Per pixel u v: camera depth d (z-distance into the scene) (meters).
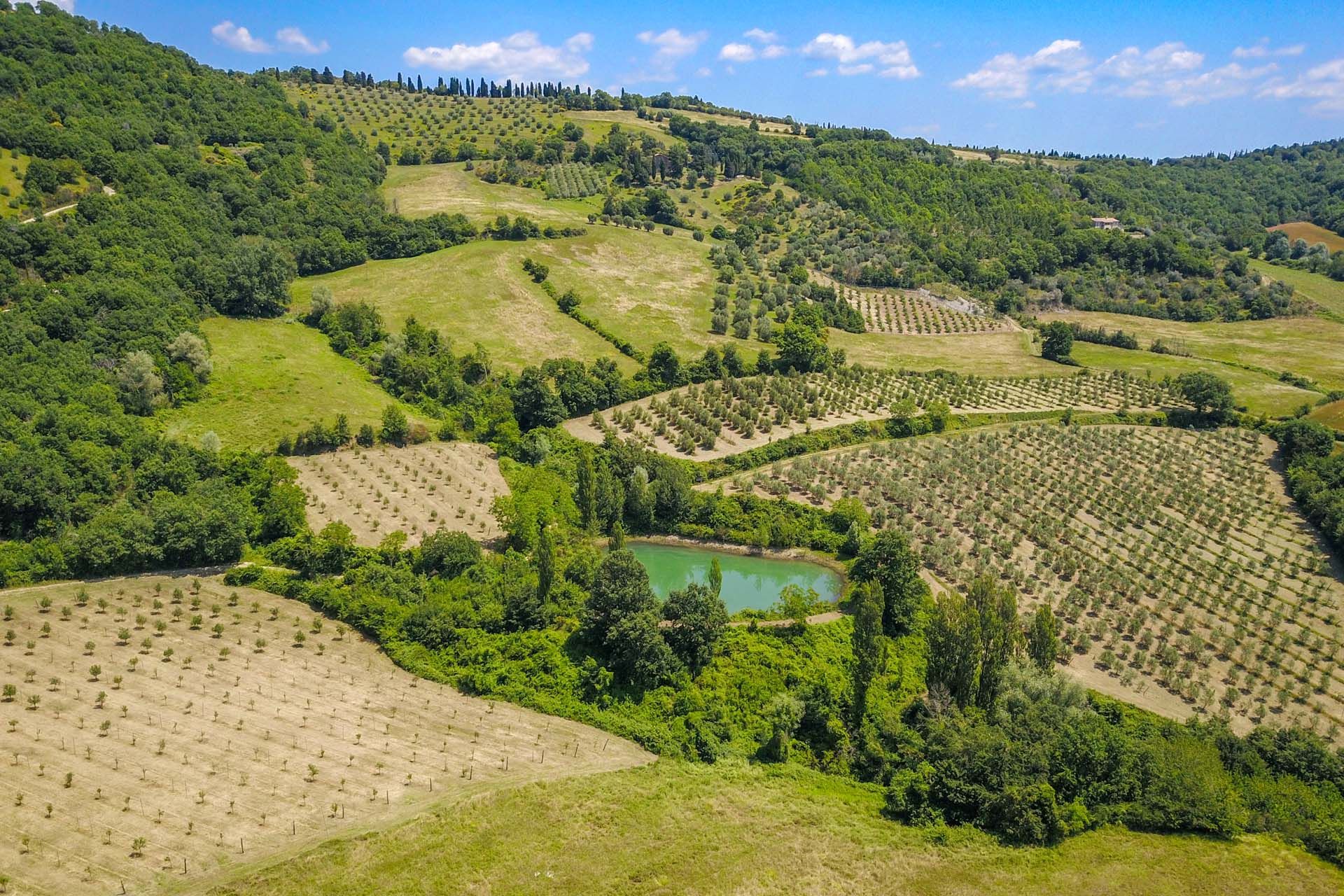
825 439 139.38
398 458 119.00
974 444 141.62
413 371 137.25
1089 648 90.50
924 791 63.88
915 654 88.88
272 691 72.00
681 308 194.25
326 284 185.25
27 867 51.25
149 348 121.38
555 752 68.12
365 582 87.38
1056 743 65.44
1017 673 75.88
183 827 55.81
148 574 88.94
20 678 69.75
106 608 81.50
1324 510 115.75
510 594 85.00
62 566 85.75
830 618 92.56
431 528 103.06
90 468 96.81
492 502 108.31
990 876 56.59
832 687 80.62
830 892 54.44
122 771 60.41
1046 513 119.19
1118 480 130.62
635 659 78.19
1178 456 139.25
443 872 53.75
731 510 115.88
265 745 65.00
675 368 155.88
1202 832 61.84
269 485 103.00
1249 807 63.81
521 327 171.62
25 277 124.19
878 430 144.12
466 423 130.75
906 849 59.12
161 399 116.50
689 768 68.56
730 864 56.44
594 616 81.25
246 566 90.69
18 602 80.75
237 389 125.81
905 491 120.81
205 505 94.69
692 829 59.91
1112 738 66.00
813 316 188.50
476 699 74.38
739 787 66.31
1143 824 62.12
